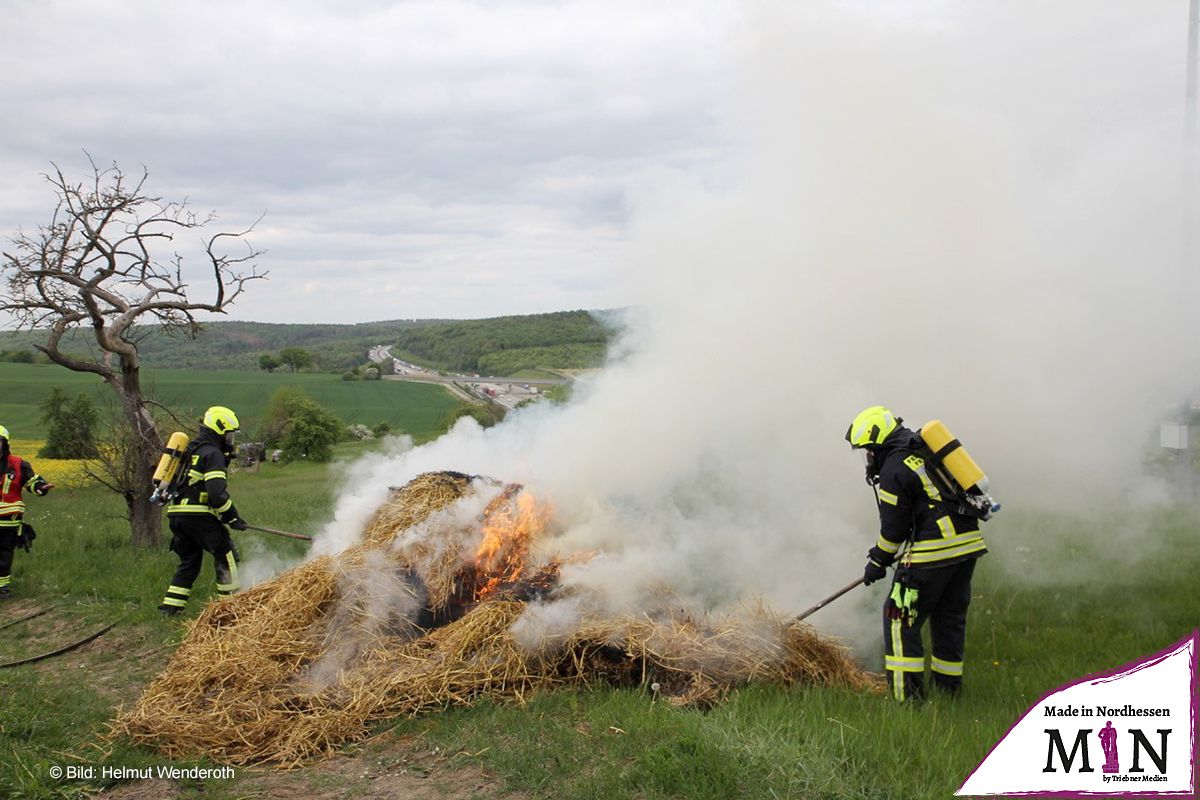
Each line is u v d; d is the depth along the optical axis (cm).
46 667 659
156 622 751
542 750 446
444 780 430
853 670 576
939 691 532
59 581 908
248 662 539
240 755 475
